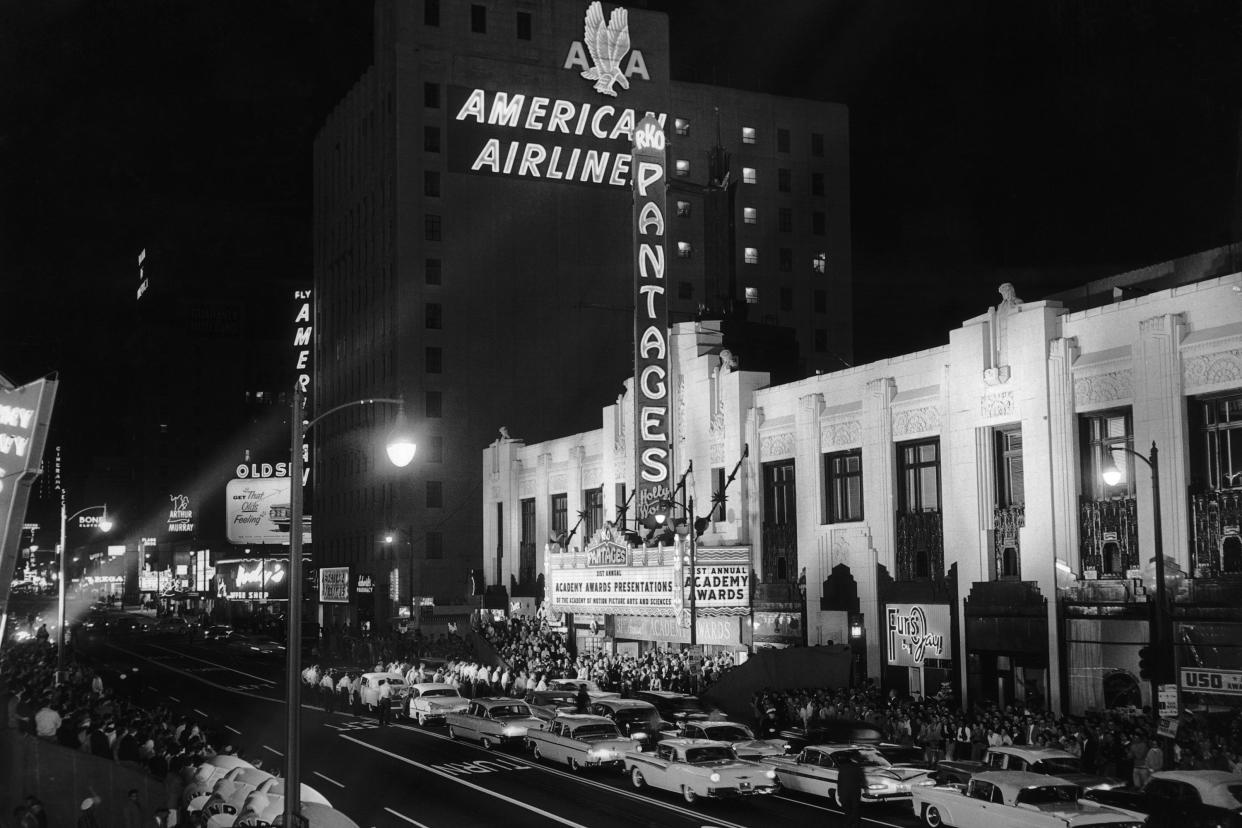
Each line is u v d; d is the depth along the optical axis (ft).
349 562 344.90
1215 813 62.59
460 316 303.07
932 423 139.64
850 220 349.82
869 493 148.25
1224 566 104.78
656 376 190.39
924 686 138.72
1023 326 126.21
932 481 140.87
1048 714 104.88
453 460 299.38
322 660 253.24
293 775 59.82
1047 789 73.26
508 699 136.36
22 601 636.48
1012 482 129.39
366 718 163.02
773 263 332.60
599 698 129.90
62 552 181.68
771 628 163.63
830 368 334.65
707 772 93.76
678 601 167.43
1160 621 95.55
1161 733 85.10
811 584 157.07
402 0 304.30
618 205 321.32
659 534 179.42
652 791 101.91
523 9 313.94
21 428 45.16
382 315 314.76
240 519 444.96
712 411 181.57
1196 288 109.60
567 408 311.27
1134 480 114.11
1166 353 110.32
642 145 192.24
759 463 171.12
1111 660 114.01
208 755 89.76
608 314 317.63
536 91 312.71
